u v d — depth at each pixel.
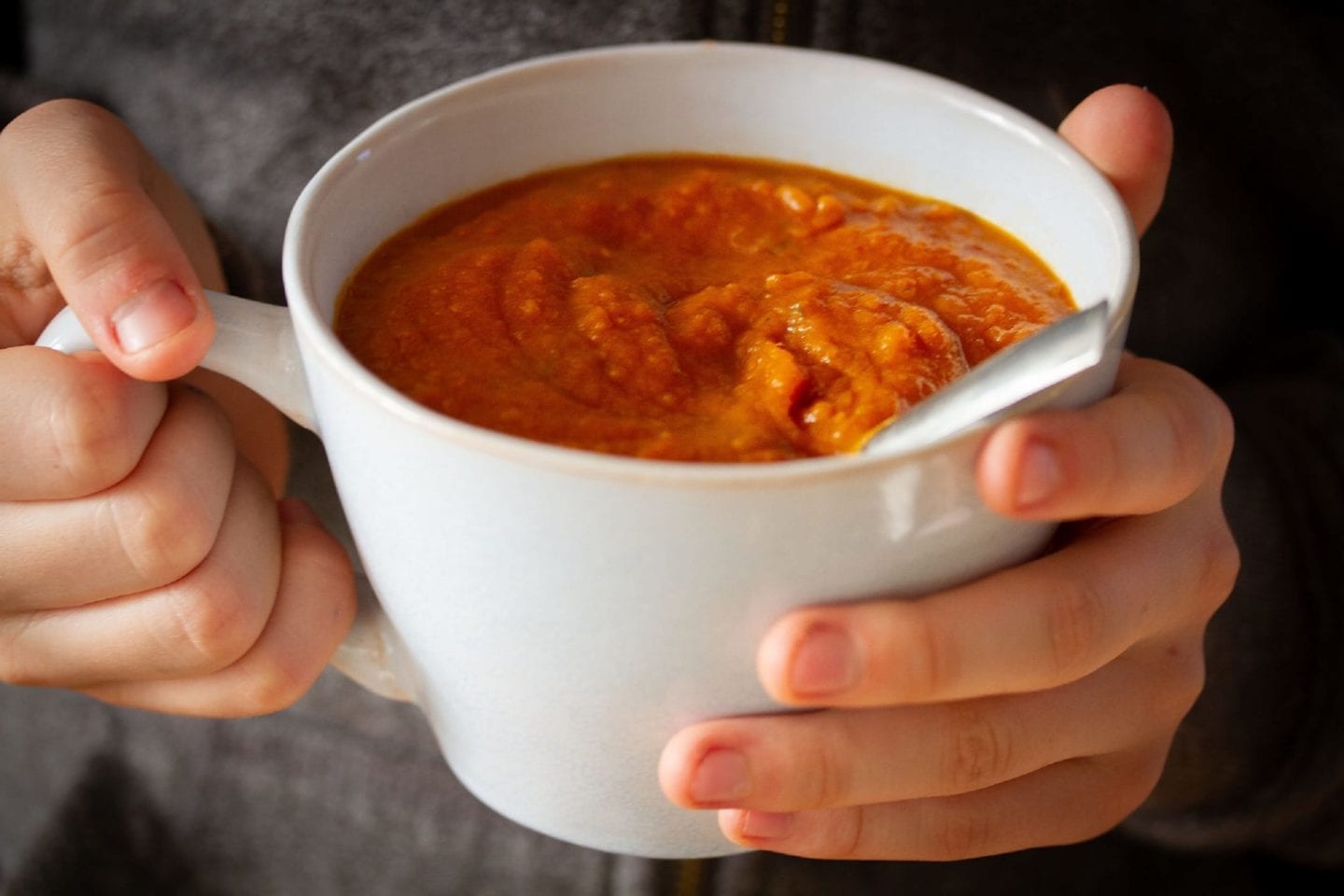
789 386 0.30
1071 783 0.35
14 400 0.31
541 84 0.34
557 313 0.32
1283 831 0.43
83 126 0.34
